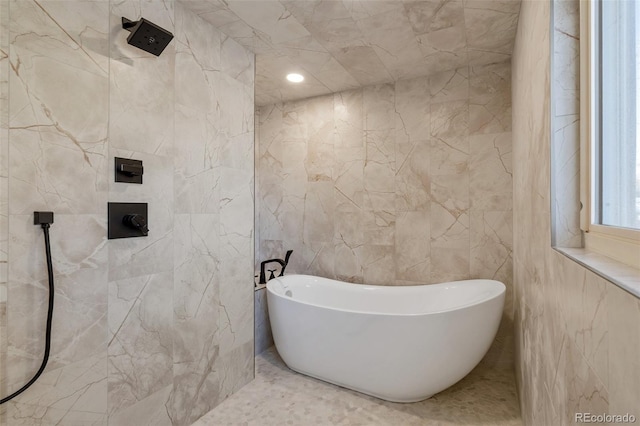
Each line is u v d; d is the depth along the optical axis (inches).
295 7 70.9
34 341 46.8
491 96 99.2
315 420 72.9
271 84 114.3
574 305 31.2
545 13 44.3
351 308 108.2
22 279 45.8
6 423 44.6
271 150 133.3
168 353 66.2
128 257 59.1
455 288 97.7
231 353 82.4
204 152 74.7
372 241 115.0
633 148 27.8
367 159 115.9
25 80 46.2
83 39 52.7
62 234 50.0
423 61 97.5
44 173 48.0
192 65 71.9
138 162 60.5
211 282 76.5
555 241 40.3
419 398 79.4
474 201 100.9
